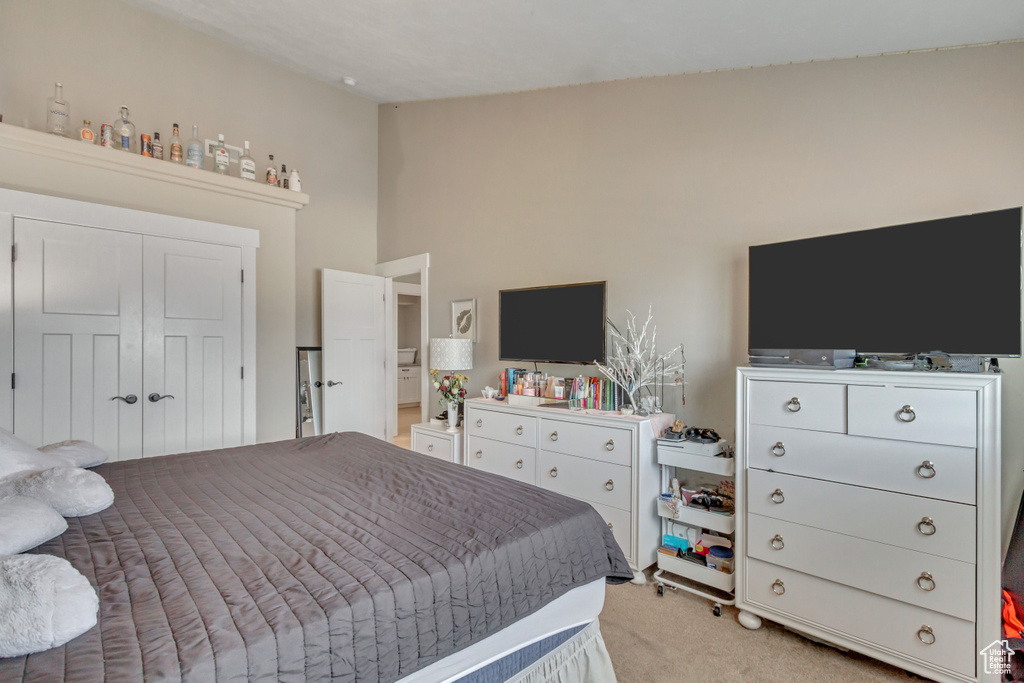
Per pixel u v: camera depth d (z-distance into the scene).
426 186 4.68
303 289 4.57
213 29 3.82
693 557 2.56
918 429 1.79
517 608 1.35
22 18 3.14
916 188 2.28
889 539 1.85
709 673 1.91
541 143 3.78
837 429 1.98
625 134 3.29
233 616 0.98
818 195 2.54
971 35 2.09
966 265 1.81
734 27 2.37
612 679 1.70
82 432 2.92
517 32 2.89
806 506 2.06
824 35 2.30
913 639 1.80
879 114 2.38
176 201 3.34
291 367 3.95
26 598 0.87
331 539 1.36
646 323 3.14
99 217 2.98
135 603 1.02
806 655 2.03
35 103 3.18
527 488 1.85
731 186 2.83
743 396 2.26
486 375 4.13
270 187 3.75
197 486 1.82
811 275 2.26
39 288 2.79
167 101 3.73
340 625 1.02
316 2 3.12
